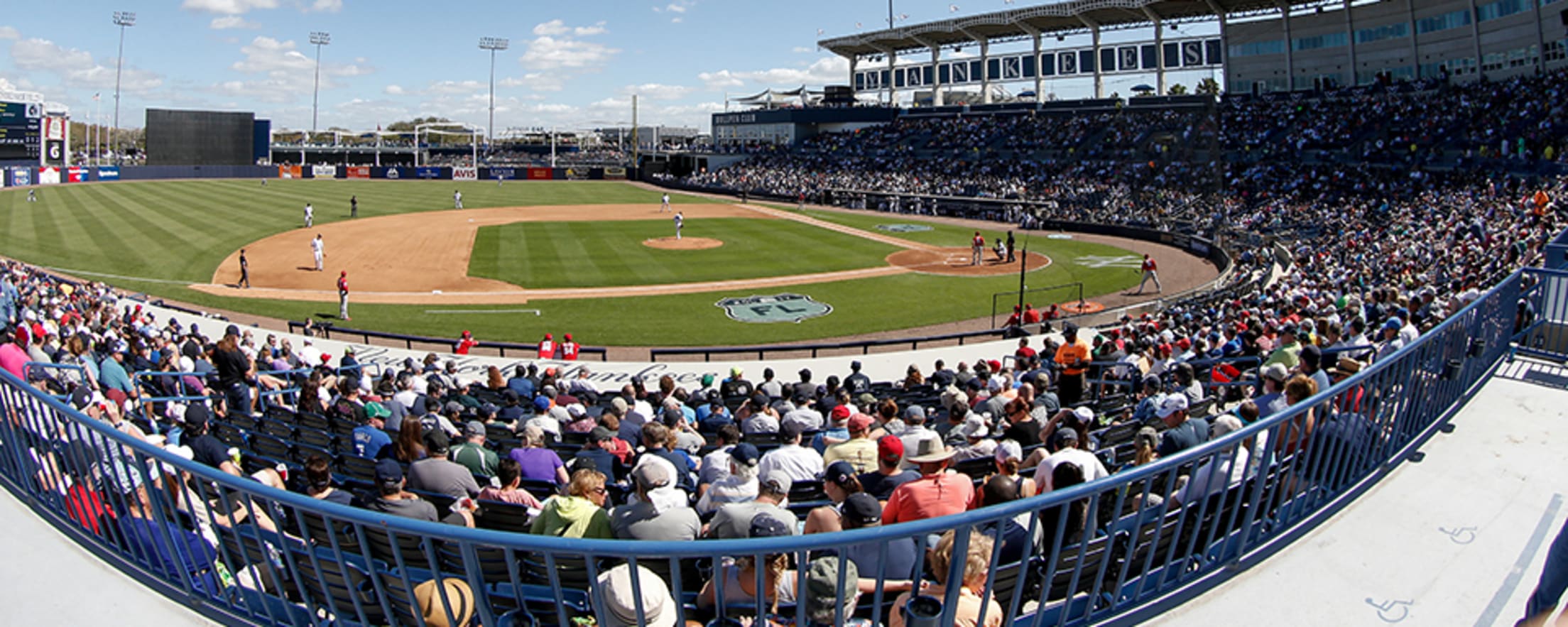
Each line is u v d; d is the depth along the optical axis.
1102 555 4.88
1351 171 51.22
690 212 67.62
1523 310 10.72
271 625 5.17
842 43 90.50
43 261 39.53
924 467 7.97
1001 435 10.59
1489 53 52.88
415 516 5.92
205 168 95.38
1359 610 5.09
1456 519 6.13
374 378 18.50
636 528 5.70
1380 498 6.49
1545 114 44.75
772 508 5.55
